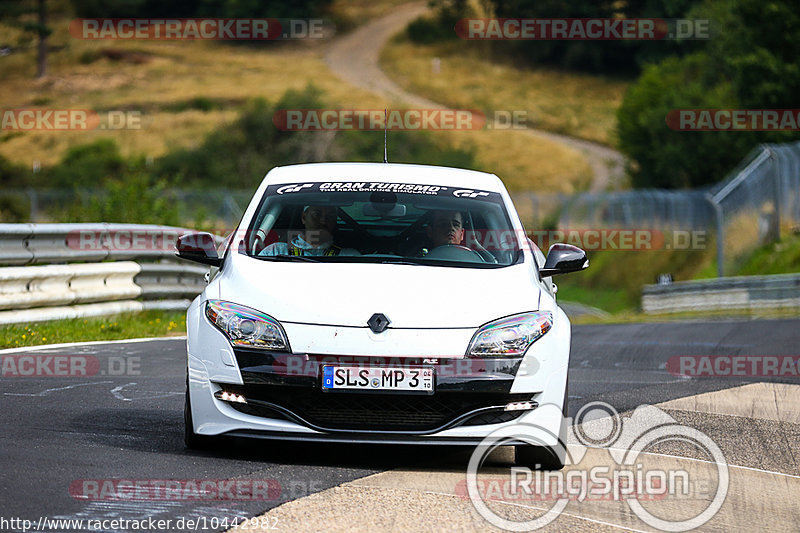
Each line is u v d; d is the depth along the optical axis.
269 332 18.53
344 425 18.34
